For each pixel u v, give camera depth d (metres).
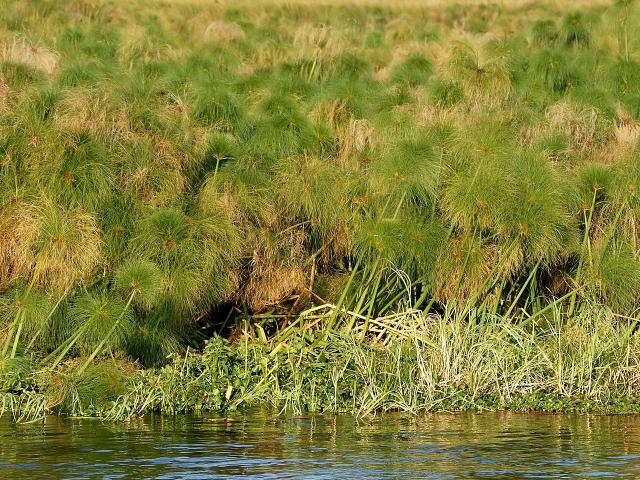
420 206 31.69
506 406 27.55
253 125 35.66
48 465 20.77
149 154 30.73
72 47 45.53
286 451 22.09
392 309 32.34
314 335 31.25
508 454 21.84
